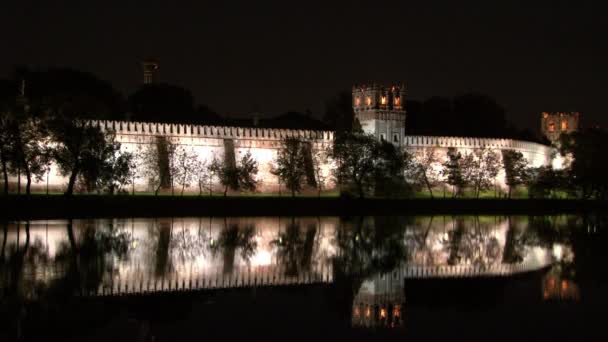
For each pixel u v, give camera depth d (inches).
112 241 3410.4
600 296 2340.1
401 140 7500.0
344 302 2219.5
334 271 2746.1
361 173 6461.6
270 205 5723.4
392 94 7524.6
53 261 2770.7
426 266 2908.5
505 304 2223.2
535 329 1937.7
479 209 6441.9
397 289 2426.2
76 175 5497.1
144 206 5182.1
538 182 7696.9
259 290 2359.7
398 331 1916.8
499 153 7829.7
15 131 4980.3
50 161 5383.9
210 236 3752.5
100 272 2564.0
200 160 6432.1
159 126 6264.8
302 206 5762.8
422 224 4923.7
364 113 7500.0
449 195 7460.6
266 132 6747.1
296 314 2065.7
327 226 4549.7
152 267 2704.2
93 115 5940.0
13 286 2295.8
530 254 3346.5
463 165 7303.2
